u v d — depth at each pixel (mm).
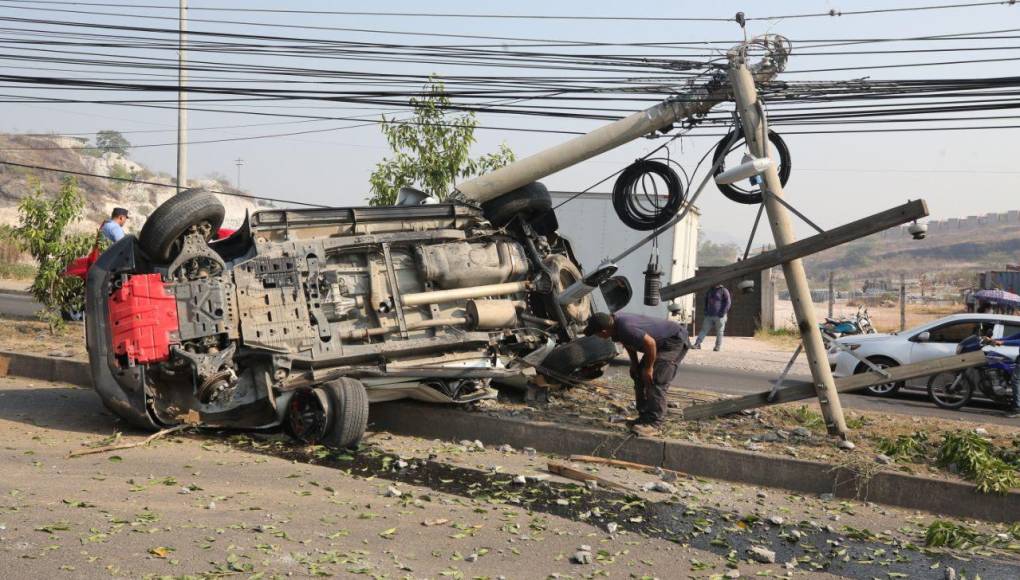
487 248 11461
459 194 11797
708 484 8266
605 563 5836
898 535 6926
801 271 9609
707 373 16594
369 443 9344
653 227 11516
